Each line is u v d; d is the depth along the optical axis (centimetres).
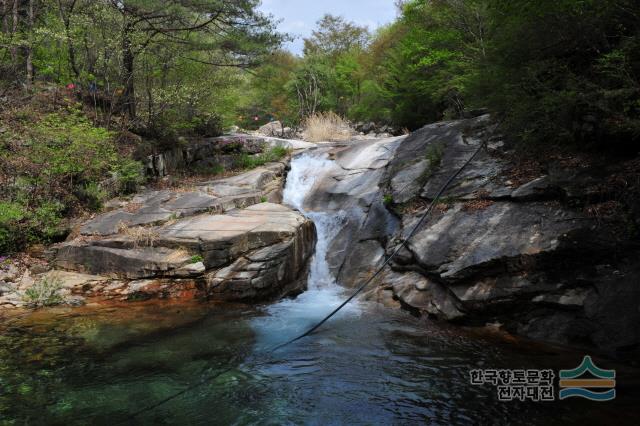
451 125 980
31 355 465
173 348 491
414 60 1683
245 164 1189
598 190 545
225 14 1159
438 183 757
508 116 730
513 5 637
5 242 758
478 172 734
